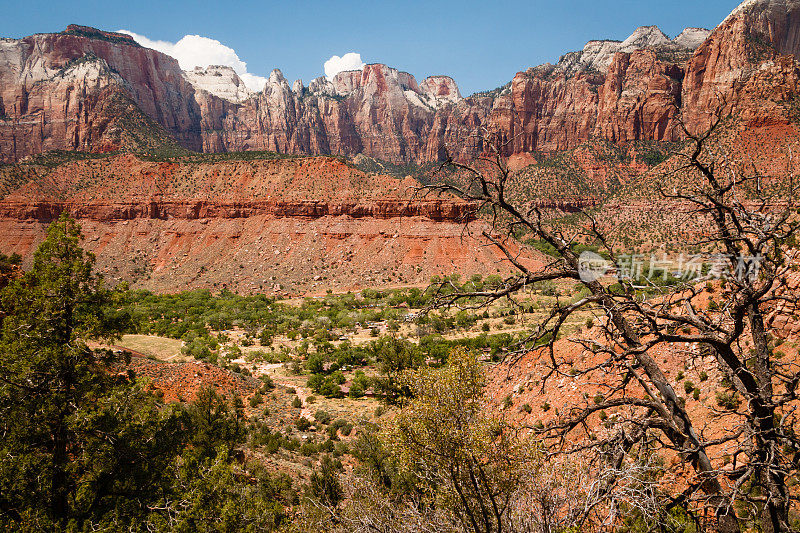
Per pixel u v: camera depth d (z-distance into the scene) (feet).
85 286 61.57
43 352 54.85
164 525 50.19
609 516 19.79
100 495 55.52
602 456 20.75
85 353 57.62
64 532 48.88
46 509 51.75
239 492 57.98
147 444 58.80
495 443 24.43
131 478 55.88
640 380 20.30
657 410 19.70
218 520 52.54
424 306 19.38
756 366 19.35
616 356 18.79
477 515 24.47
